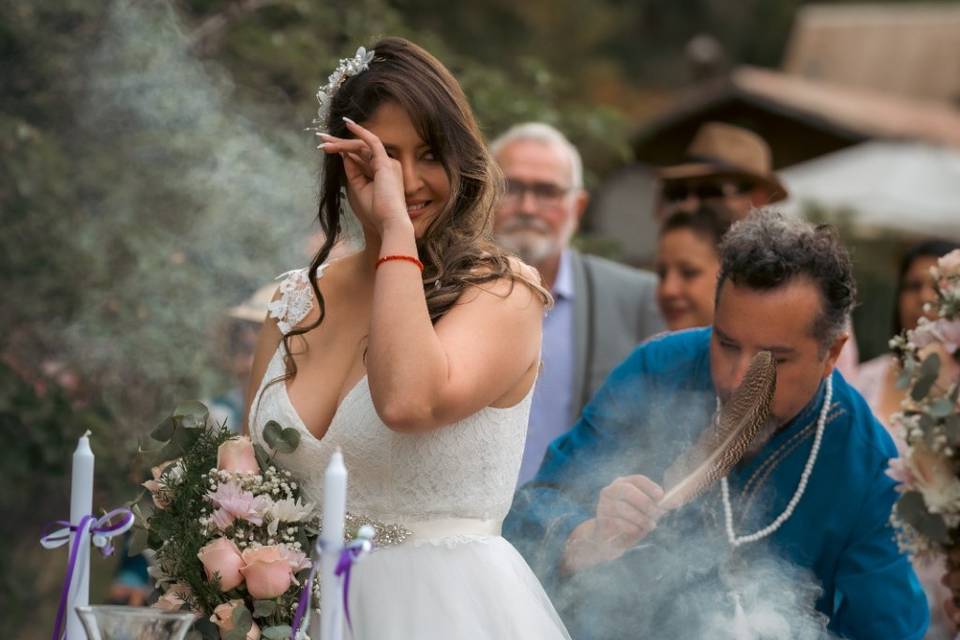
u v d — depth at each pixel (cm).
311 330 390
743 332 406
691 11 2948
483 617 367
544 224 666
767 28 3022
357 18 888
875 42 2720
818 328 404
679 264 634
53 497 771
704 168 718
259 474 367
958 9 2906
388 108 365
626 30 2803
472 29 1755
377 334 338
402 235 348
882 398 633
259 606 342
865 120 1811
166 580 360
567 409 637
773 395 388
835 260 407
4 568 760
